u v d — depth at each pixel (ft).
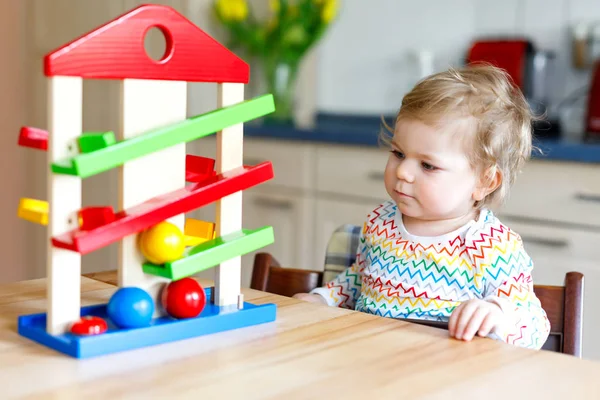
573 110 9.07
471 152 3.94
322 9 10.17
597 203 6.79
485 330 3.01
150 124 2.85
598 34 8.79
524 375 2.55
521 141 4.30
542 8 9.20
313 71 10.84
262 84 10.77
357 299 4.46
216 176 3.09
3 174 10.87
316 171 8.76
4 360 2.57
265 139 9.24
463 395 2.34
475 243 3.98
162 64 2.84
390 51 10.36
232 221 3.16
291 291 4.53
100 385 2.35
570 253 6.98
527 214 7.23
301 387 2.37
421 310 4.07
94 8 10.27
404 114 4.02
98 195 10.52
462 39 9.78
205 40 2.97
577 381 2.50
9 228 10.96
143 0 9.93
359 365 2.60
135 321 2.76
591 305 6.87
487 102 3.99
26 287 3.67
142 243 2.86
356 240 4.64
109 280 3.98
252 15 10.64
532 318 3.55
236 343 2.82
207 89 10.10
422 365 2.62
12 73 10.73
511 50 8.89
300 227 8.95
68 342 2.62
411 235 4.21
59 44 10.49
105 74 2.68
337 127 9.88
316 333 2.98
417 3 10.09
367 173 8.30
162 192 2.92
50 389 2.31
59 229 2.67
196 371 2.50
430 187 3.92
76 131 2.65
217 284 3.11
